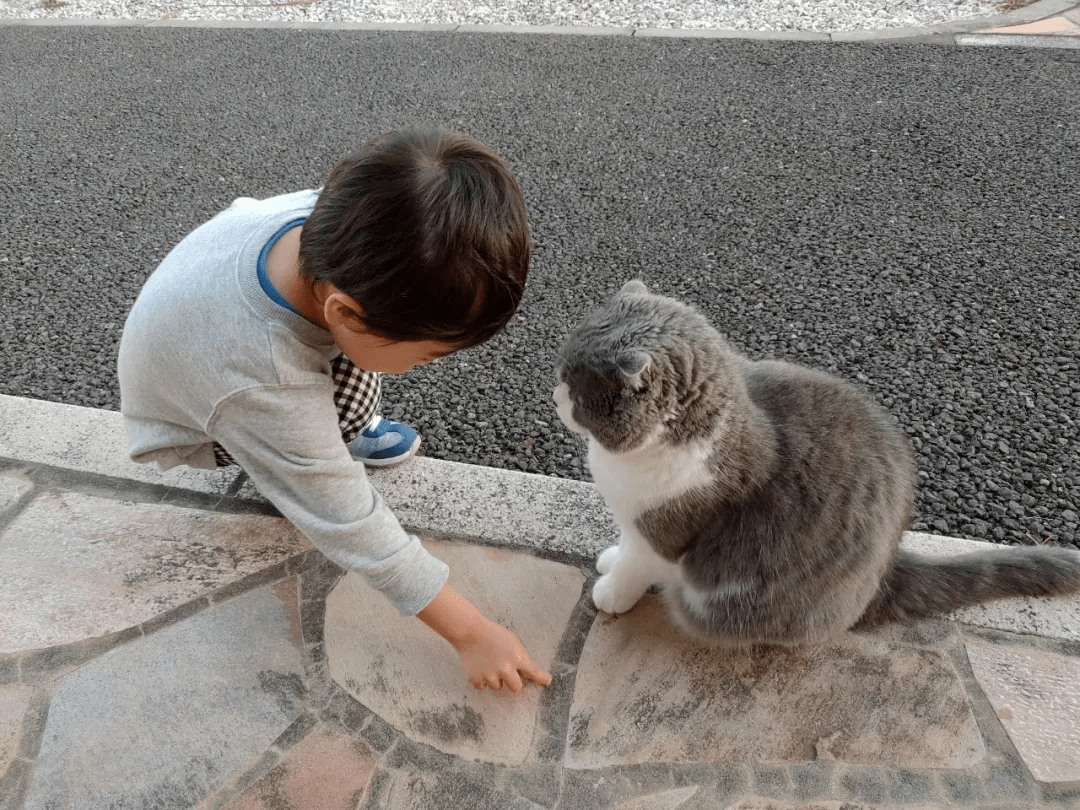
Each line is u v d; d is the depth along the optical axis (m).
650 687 1.48
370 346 1.18
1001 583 1.53
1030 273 2.50
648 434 1.28
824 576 1.36
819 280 2.54
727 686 1.48
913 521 1.77
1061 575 1.52
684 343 1.28
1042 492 1.82
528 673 1.45
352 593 1.65
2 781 1.38
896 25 4.36
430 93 3.95
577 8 4.86
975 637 1.52
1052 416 2.01
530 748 1.41
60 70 4.41
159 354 1.27
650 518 1.41
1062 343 2.23
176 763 1.40
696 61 4.09
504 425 2.09
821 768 1.36
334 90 4.04
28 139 3.66
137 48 4.68
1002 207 2.81
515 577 1.67
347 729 1.44
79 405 2.17
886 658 1.50
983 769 1.34
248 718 1.46
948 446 1.94
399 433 1.93
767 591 1.38
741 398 1.34
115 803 1.35
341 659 1.54
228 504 1.85
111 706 1.48
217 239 1.31
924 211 2.82
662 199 3.00
